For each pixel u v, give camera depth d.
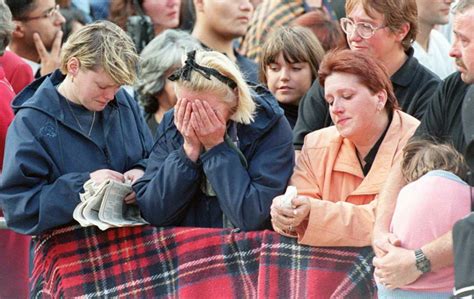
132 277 11.39
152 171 11.46
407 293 10.05
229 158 10.94
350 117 10.81
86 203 10.93
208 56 10.82
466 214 9.91
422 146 10.43
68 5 17.56
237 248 10.96
